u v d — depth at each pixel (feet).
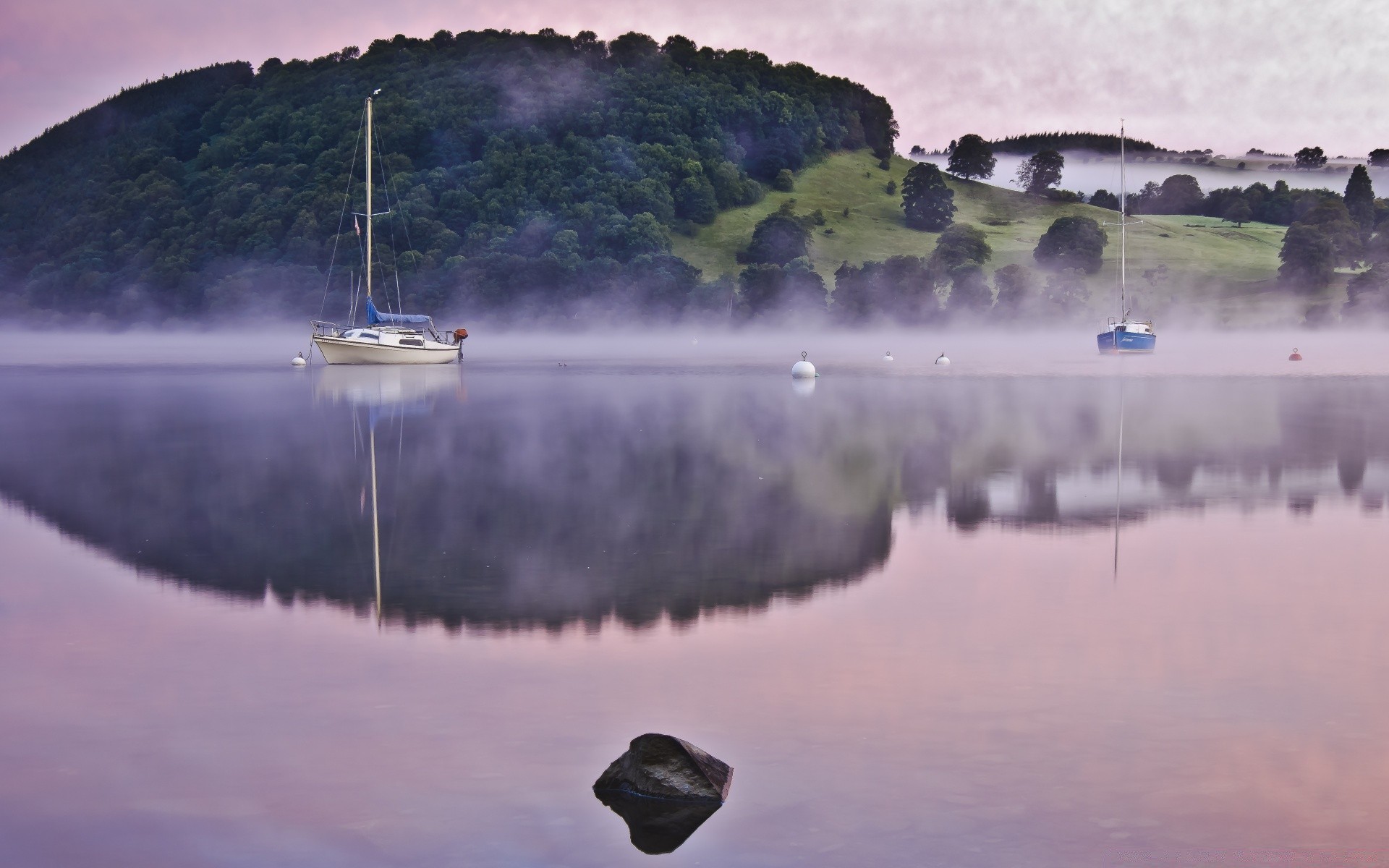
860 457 100.37
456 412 155.02
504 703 36.78
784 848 27.40
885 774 31.24
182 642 43.83
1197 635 44.11
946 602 49.57
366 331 319.06
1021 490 81.25
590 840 27.84
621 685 38.50
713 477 88.17
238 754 32.81
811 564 57.36
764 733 34.12
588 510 73.67
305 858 27.09
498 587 52.65
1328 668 39.81
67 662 41.47
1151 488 81.71
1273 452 101.81
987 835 27.94
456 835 28.07
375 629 45.57
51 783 31.12
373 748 33.22
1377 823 28.30
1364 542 62.28
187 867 26.76
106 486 85.51
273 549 61.62
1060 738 33.63
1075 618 46.80
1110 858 26.84
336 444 114.52
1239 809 29.12
